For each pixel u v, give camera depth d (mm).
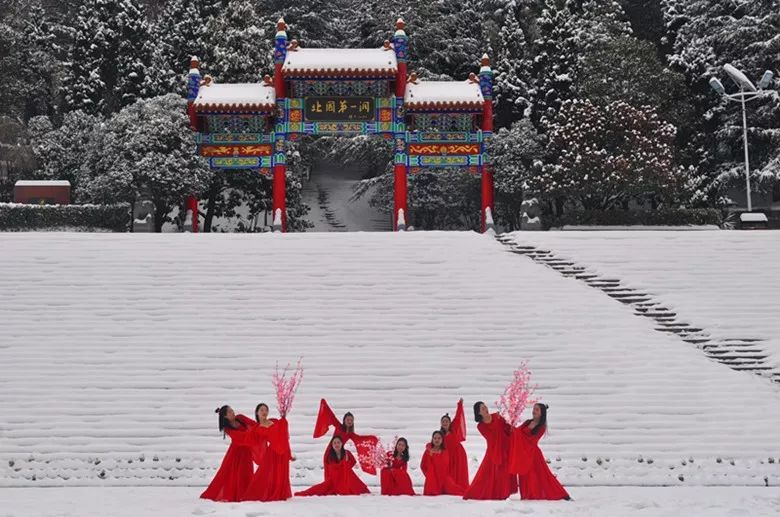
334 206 61469
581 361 23047
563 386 21844
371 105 39812
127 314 25609
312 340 24203
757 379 22250
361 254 29812
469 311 25844
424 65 56719
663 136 44625
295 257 29594
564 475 17688
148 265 28766
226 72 51875
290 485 16188
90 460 18594
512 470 14359
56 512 12875
